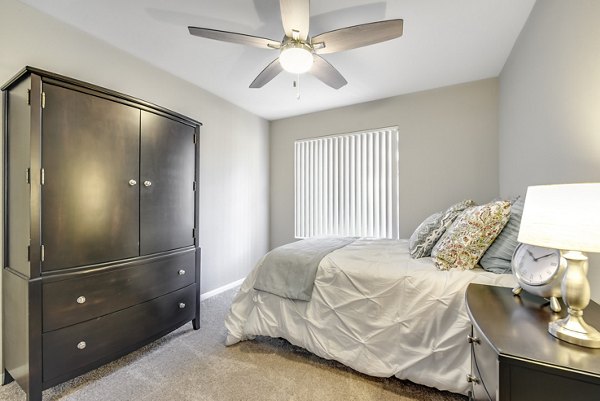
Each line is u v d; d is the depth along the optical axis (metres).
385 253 2.10
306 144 3.94
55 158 1.48
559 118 1.45
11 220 1.56
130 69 2.32
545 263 1.02
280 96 3.25
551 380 0.66
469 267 1.55
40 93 1.42
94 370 1.78
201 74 2.69
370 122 3.42
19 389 1.58
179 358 1.92
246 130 3.73
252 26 1.95
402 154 3.23
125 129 1.81
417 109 3.15
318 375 1.73
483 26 1.96
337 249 2.28
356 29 1.56
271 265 2.06
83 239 1.60
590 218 0.75
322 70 2.05
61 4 1.73
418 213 3.15
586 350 0.71
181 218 2.23
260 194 4.00
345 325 1.72
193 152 2.36
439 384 1.45
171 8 1.77
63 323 1.50
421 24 1.92
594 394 0.63
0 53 1.62
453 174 2.98
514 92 2.22
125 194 1.81
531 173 1.85
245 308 2.12
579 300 0.79
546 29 1.59
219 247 3.27
